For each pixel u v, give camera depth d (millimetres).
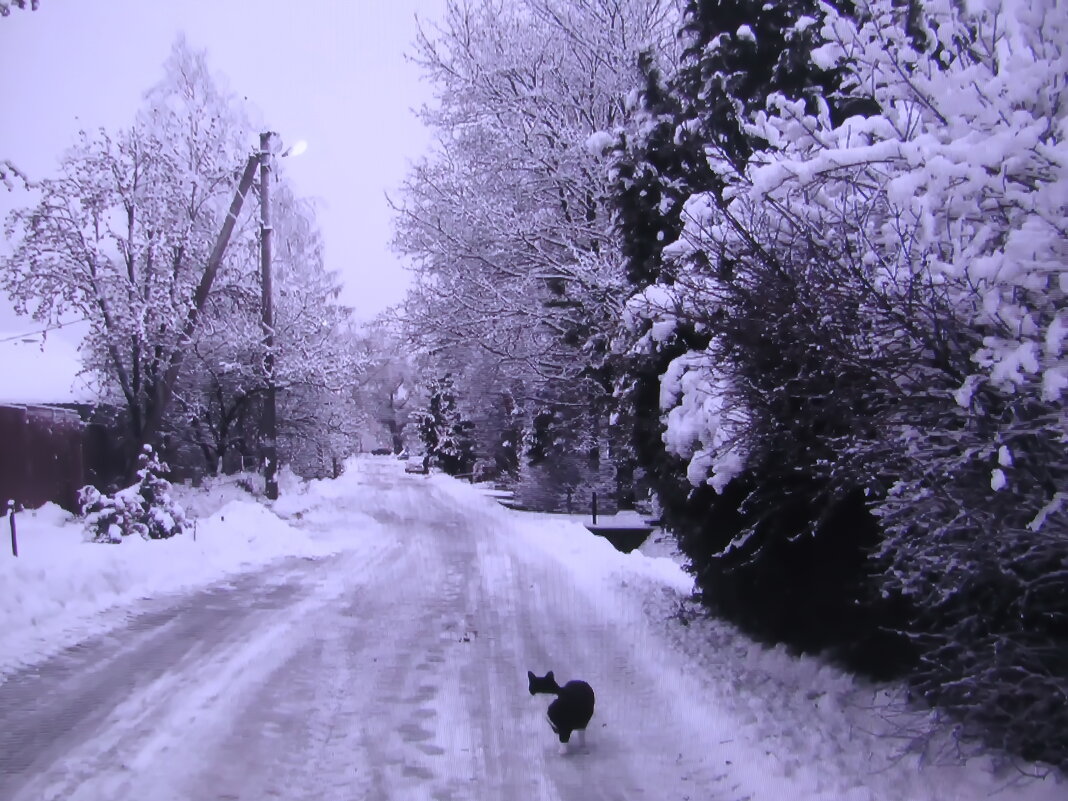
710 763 6152
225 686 8008
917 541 5344
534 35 21812
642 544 22562
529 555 18281
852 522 6930
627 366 10508
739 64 9703
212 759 6168
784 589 8141
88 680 8203
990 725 5059
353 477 60000
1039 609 4703
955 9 5430
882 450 5262
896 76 5676
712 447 7734
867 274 5457
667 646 9344
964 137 4902
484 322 21891
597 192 20391
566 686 6562
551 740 6711
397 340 23219
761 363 6629
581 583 14320
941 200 4949
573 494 30094
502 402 35844
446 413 76188
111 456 27875
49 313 24234
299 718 7133
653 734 6828
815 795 5320
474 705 7562
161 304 24156
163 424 28438
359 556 18281
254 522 19594
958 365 4996
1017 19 4809
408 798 5605
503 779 5945
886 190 5492
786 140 6574
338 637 10180
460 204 21375
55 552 13898
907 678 6297
